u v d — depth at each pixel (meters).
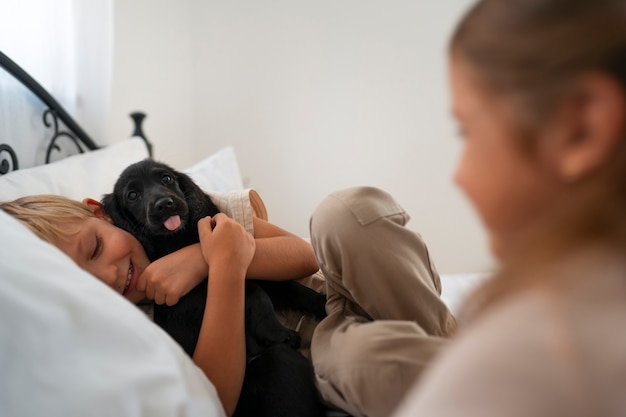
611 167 0.31
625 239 0.30
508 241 0.39
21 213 0.84
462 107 0.39
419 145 2.24
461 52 0.38
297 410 0.73
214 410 0.63
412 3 2.15
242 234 0.84
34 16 1.38
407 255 0.78
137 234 0.97
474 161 0.38
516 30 0.34
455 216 2.26
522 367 0.28
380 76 2.22
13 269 0.55
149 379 0.57
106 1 1.56
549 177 0.34
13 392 0.52
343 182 2.33
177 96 2.31
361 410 0.66
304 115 2.32
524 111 0.33
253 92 2.35
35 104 1.40
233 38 2.33
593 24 0.31
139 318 0.63
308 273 1.01
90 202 1.02
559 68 0.32
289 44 2.28
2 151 1.26
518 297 0.32
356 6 2.19
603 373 0.27
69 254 0.83
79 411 0.52
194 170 1.64
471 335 0.33
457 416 0.29
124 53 1.95
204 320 0.77
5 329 0.53
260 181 2.41
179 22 2.28
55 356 0.54
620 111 0.30
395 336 0.64
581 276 0.30
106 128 1.65
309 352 0.92
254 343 0.85
